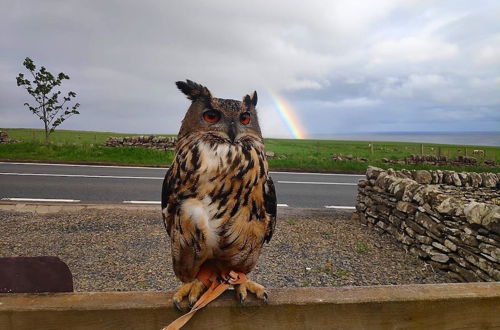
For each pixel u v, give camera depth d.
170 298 0.59
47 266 0.76
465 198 3.04
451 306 0.60
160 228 2.71
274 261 2.21
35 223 2.72
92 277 1.91
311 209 3.54
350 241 2.62
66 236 2.48
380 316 0.59
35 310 0.54
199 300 0.58
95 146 7.43
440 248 2.16
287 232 2.77
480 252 1.88
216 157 0.68
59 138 11.62
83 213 3.02
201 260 0.69
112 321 0.56
